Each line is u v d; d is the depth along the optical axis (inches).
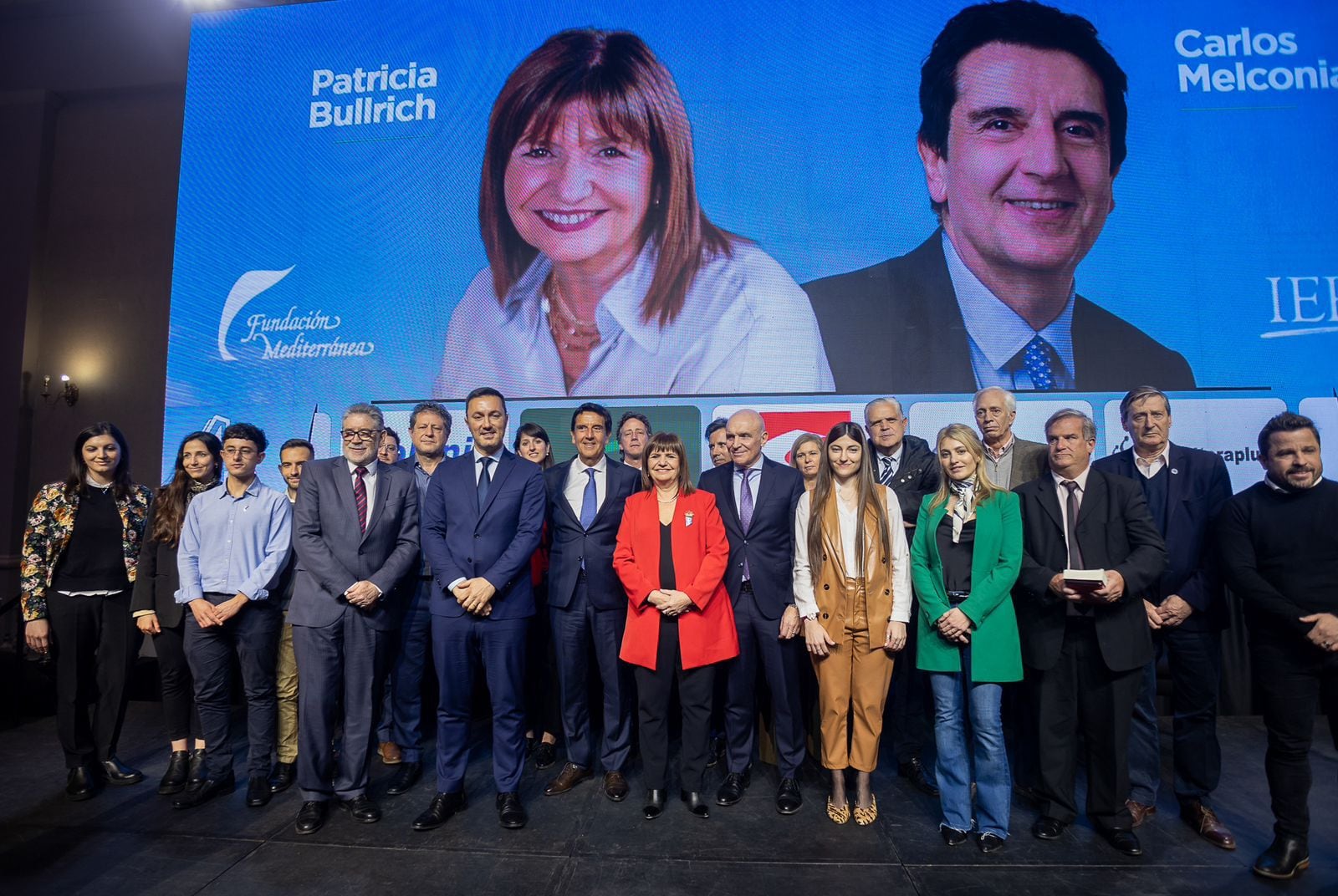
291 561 107.0
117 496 108.9
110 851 85.2
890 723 134.1
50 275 200.2
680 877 78.1
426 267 174.4
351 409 98.7
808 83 167.5
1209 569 90.2
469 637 93.5
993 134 161.3
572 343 167.9
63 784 107.2
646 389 164.6
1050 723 87.6
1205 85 159.8
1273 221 156.1
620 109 171.5
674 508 98.2
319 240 178.2
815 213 164.4
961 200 161.3
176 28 199.2
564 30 175.2
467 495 95.7
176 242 181.9
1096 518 86.3
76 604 103.9
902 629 89.2
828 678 91.9
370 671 95.2
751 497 103.0
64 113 204.2
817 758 111.0
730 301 164.4
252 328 177.6
